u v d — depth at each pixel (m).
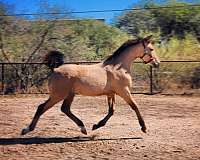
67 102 10.27
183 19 36.00
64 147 9.43
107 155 8.63
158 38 33.12
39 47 29.25
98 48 34.31
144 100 19.47
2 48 28.64
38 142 9.97
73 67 10.12
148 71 25.30
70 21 32.03
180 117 14.14
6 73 24.81
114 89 10.31
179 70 24.86
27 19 30.73
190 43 30.94
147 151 8.97
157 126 12.18
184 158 8.34
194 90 23.75
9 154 8.74
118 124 12.58
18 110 15.95
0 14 30.59
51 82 10.07
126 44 10.62
